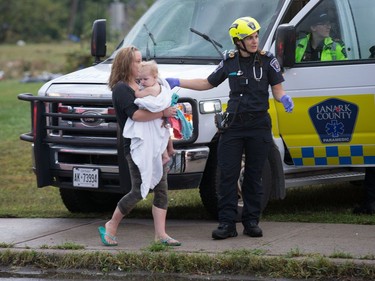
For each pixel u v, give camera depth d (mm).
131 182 25562
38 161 27812
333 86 27391
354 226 26297
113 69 23828
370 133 27328
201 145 26859
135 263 22781
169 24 30297
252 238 25047
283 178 27922
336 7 28234
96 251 23594
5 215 30281
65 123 27562
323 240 24297
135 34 30891
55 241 25625
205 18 29641
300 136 27812
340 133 27516
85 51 86125
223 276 21906
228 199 25109
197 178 26719
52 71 116438
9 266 23875
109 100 26375
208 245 24234
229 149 24875
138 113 23422
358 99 27250
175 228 27172
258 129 24812
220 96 27172
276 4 28688
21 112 61562
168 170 25891
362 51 27781
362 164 27562
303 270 21422
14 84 94938
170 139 24453
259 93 24547
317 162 27891
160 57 29109
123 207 24359
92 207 30812
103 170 26906
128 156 24156
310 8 28125
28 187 37562
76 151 27250
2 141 48438
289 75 27562
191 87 24859
